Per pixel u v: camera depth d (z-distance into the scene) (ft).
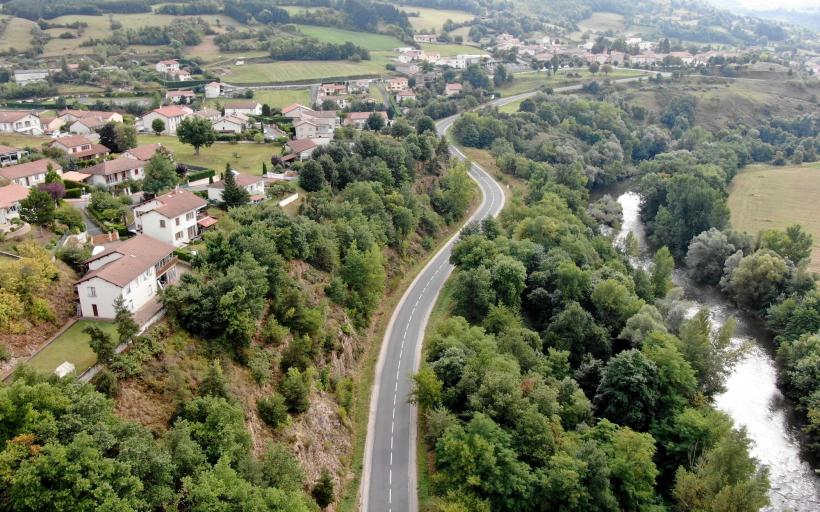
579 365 335.47
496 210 579.89
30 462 152.66
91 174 420.36
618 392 290.56
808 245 481.05
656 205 621.72
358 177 475.72
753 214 600.39
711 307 468.75
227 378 228.43
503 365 281.13
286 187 428.97
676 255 558.56
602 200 645.10
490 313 349.61
